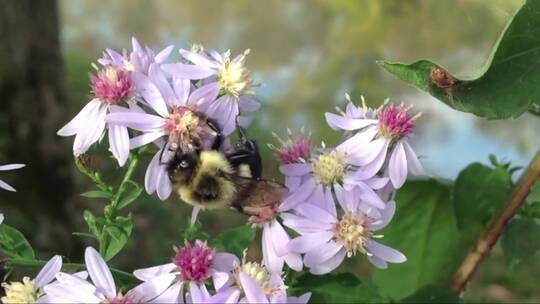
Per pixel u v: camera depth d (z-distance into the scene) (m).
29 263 0.12
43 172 0.34
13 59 0.33
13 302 0.12
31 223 0.33
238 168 0.13
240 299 0.12
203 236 0.13
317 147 0.13
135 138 0.13
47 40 0.34
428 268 0.16
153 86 0.13
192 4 0.64
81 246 0.26
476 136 0.43
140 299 0.12
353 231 0.13
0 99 0.33
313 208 0.13
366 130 0.13
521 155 0.40
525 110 0.12
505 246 0.14
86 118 0.13
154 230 0.36
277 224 0.13
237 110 0.13
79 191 0.36
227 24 0.62
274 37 0.59
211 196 0.13
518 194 0.14
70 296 0.12
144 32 0.64
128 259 0.34
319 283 0.13
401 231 0.16
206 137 0.13
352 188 0.13
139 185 0.13
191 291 0.12
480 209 0.15
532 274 0.38
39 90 0.34
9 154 0.34
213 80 0.13
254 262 0.13
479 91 0.12
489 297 0.37
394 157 0.13
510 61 0.12
